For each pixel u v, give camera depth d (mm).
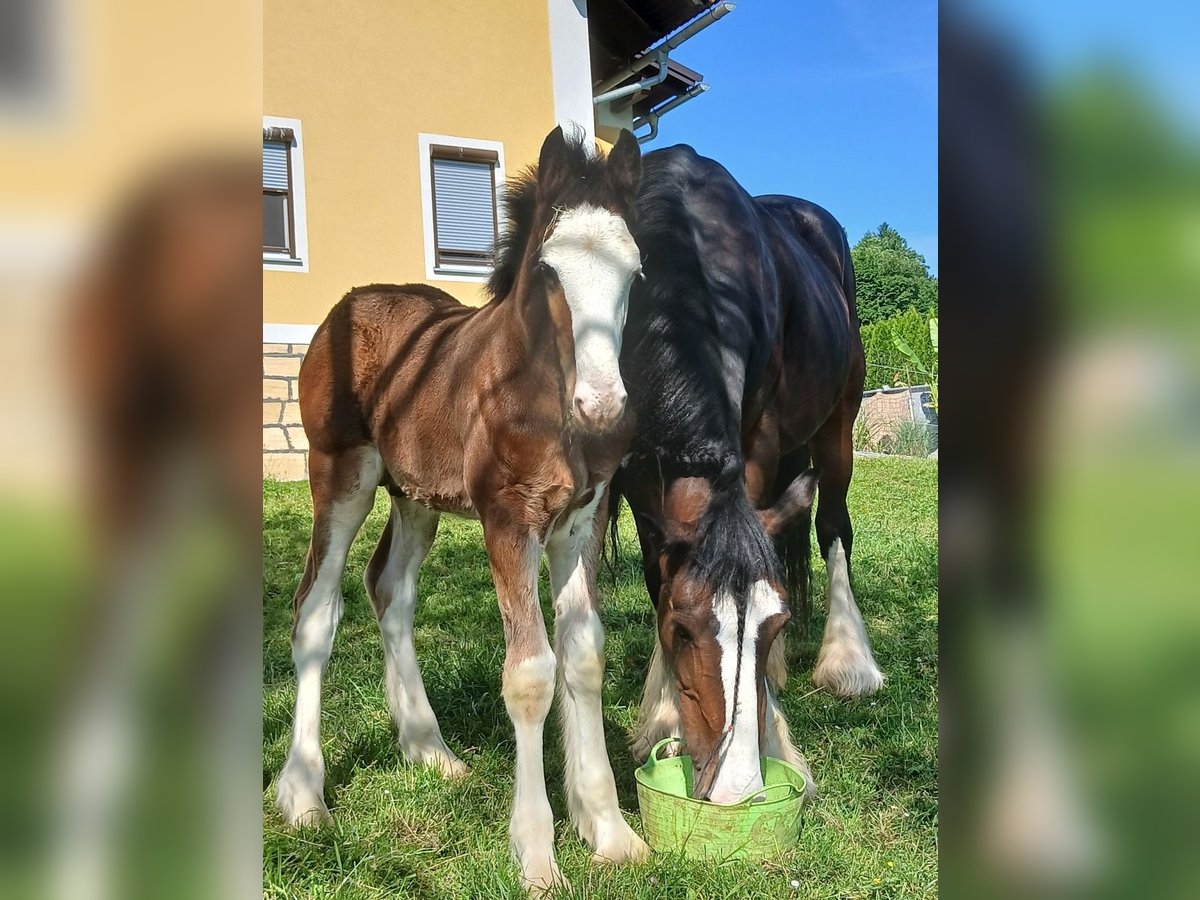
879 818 2930
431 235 10258
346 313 3391
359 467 3242
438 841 2771
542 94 10711
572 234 2400
